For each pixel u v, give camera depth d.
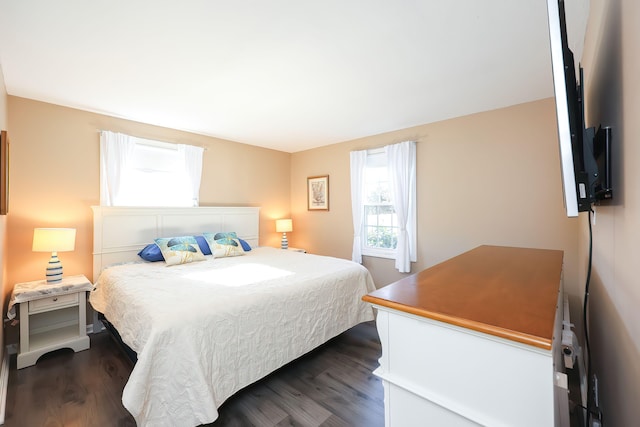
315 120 3.44
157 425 1.45
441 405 0.77
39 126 2.78
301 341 2.16
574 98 0.85
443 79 2.38
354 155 4.21
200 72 2.25
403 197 3.65
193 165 3.83
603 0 1.11
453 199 3.36
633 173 0.72
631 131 0.73
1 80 2.12
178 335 1.56
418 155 3.65
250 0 1.48
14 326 2.56
